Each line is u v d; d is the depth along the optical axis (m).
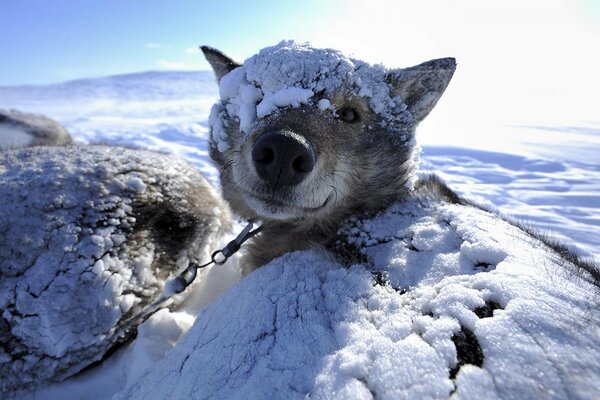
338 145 0.24
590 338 0.13
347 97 0.24
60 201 0.25
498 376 0.13
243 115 0.24
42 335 0.23
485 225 0.21
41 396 0.23
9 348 0.22
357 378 0.14
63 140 0.62
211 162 0.29
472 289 0.16
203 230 0.30
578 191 0.68
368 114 0.25
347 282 0.19
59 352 0.23
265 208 0.23
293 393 0.15
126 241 0.26
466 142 1.17
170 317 0.26
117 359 0.25
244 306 0.19
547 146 1.10
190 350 0.19
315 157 0.22
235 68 0.28
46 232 0.24
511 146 1.10
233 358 0.17
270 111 0.23
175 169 0.31
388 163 0.25
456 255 0.19
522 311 0.14
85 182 0.26
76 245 0.24
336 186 0.24
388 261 0.20
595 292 0.16
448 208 0.23
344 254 0.22
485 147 1.08
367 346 0.15
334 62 0.24
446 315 0.15
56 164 0.27
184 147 1.06
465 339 0.14
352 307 0.17
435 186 0.28
